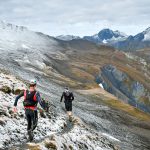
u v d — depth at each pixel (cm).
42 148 1608
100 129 4150
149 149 4234
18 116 1936
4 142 1562
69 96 2989
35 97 1592
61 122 2405
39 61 15775
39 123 2067
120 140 4009
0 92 2198
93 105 6975
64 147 1841
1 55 13425
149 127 6606
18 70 7694
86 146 2173
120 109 8600
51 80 9525
